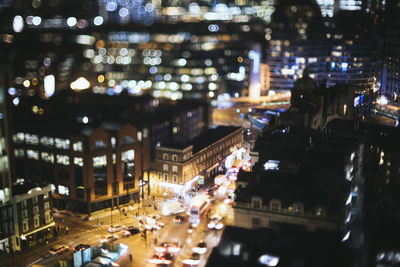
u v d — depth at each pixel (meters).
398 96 117.50
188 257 93.00
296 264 62.69
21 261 95.56
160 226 109.81
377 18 157.75
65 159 118.25
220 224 107.81
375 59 149.38
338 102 126.62
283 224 77.62
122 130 120.69
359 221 85.94
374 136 101.31
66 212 120.56
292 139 99.94
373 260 72.25
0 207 96.12
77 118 143.62
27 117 136.00
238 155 162.75
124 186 123.44
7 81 116.38
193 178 135.38
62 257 95.44
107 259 87.56
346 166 91.38
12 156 120.12
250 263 65.19
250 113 188.88
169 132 166.75
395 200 87.19
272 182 83.69
